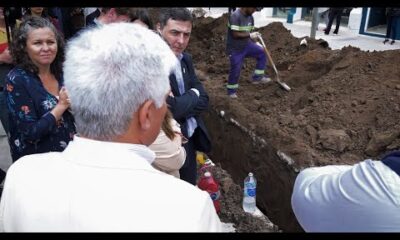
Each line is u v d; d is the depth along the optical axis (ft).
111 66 3.44
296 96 20.49
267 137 16.52
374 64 20.35
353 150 15.37
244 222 11.82
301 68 22.81
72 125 8.18
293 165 14.80
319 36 36.06
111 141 3.61
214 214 3.46
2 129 13.66
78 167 3.51
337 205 4.02
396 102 16.84
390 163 3.88
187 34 8.83
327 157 14.98
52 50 7.81
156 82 3.58
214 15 42.75
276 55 25.63
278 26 28.63
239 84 22.76
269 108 20.01
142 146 3.68
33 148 7.92
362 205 3.82
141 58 3.51
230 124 18.76
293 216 14.40
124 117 3.51
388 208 3.69
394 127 15.53
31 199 3.47
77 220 3.28
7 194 3.72
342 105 17.89
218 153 19.53
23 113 7.64
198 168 14.28
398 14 31.89
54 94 8.14
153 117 3.75
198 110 9.29
